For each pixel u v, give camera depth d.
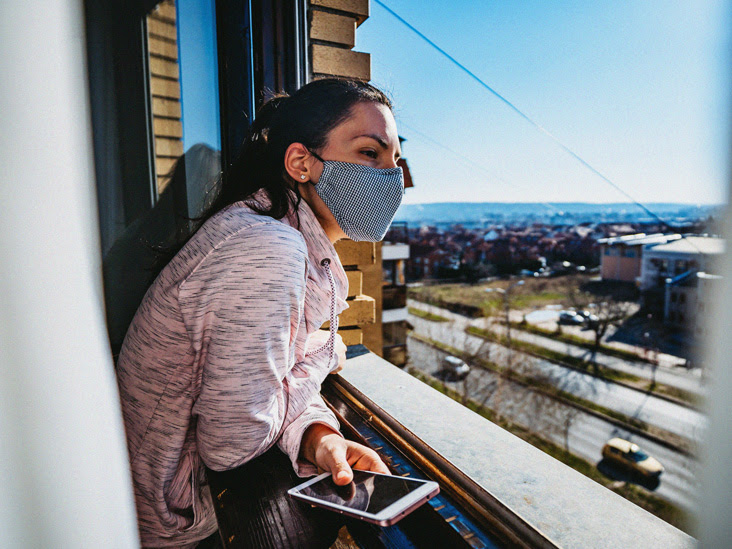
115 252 1.35
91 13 1.27
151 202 1.39
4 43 0.22
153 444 0.73
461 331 41.84
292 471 0.78
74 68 0.27
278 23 1.47
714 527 0.24
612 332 39.19
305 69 1.54
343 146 0.80
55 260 0.24
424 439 0.93
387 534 0.66
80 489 0.26
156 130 1.38
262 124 0.88
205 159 1.46
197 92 1.43
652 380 30.66
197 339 0.68
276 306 0.66
